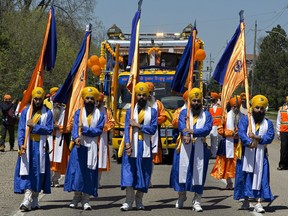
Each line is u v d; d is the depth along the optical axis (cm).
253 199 1202
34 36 4191
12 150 2236
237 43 1169
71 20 5441
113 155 2041
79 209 1093
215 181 1504
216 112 1634
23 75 3572
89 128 1062
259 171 1066
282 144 1741
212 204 1166
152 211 1077
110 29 2209
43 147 1067
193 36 1155
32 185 1058
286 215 1050
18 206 1120
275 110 9006
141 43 2141
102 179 1520
